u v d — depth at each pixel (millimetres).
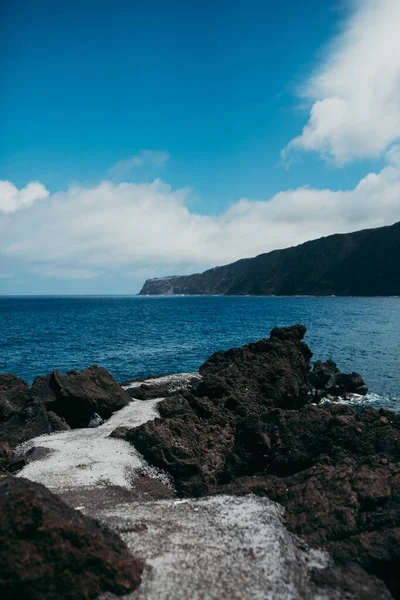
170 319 91188
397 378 32312
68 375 20203
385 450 11547
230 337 57469
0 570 6156
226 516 9047
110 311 126125
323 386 28531
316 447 12664
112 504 10297
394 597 7598
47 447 14578
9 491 6953
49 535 6520
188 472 12984
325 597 6676
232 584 6746
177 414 18719
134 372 34969
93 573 6523
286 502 9875
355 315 94812
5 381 20359
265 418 14398
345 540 8352
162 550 7582
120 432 15766
